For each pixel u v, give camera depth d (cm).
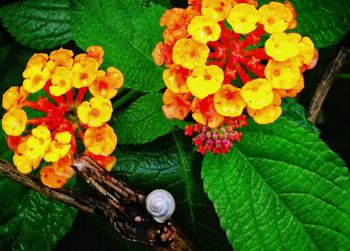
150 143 21
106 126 17
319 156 18
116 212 18
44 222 21
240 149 19
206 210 21
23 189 21
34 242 21
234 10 17
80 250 25
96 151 17
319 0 21
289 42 16
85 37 20
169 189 21
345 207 18
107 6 20
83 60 18
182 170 21
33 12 23
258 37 17
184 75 17
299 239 18
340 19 21
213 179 19
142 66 20
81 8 20
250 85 16
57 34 23
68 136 17
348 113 29
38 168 21
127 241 22
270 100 16
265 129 19
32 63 18
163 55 17
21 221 21
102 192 18
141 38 20
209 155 19
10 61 23
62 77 17
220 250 21
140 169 21
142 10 20
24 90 18
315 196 18
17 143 18
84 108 17
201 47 16
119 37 20
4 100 18
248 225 18
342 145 29
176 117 17
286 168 19
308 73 25
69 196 19
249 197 19
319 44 21
